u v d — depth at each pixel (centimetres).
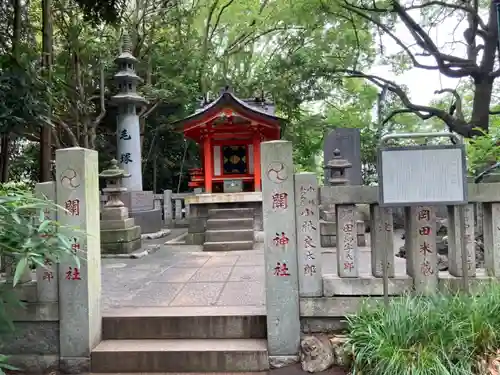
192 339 369
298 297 346
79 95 1201
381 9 1163
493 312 302
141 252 745
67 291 351
